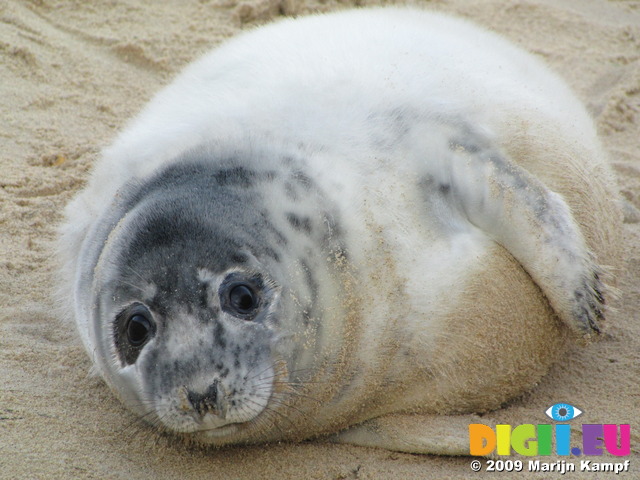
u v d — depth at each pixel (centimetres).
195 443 1425
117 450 1425
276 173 1395
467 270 1414
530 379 1556
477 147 1505
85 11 3188
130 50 2991
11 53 2855
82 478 1340
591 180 1678
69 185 2312
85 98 2733
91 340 1421
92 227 1533
